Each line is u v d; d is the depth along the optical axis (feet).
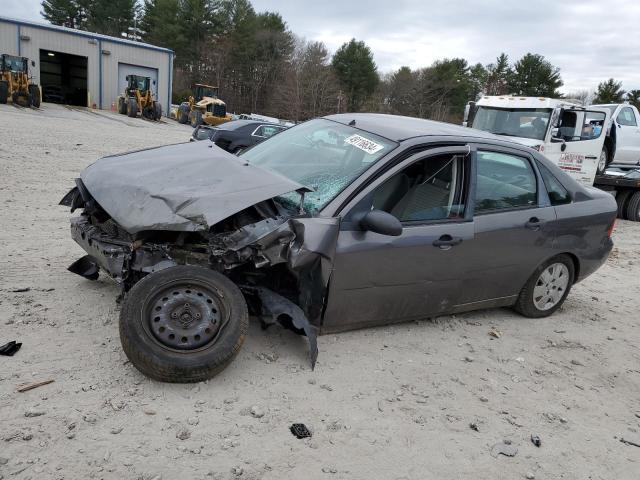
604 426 11.90
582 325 17.63
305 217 11.98
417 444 10.25
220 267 11.94
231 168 12.73
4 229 20.68
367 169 12.97
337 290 12.45
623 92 246.68
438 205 13.91
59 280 15.43
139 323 10.44
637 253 31.12
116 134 71.41
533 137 39.78
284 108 215.72
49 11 266.77
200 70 229.45
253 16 239.71
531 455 10.46
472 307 15.69
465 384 12.70
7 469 8.13
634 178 40.98
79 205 14.58
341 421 10.55
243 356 12.28
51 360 11.12
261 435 9.80
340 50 236.22
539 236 15.88
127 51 127.24
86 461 8.53
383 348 13.76
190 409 10.19
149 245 11.99
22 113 85.61
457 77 244.01
